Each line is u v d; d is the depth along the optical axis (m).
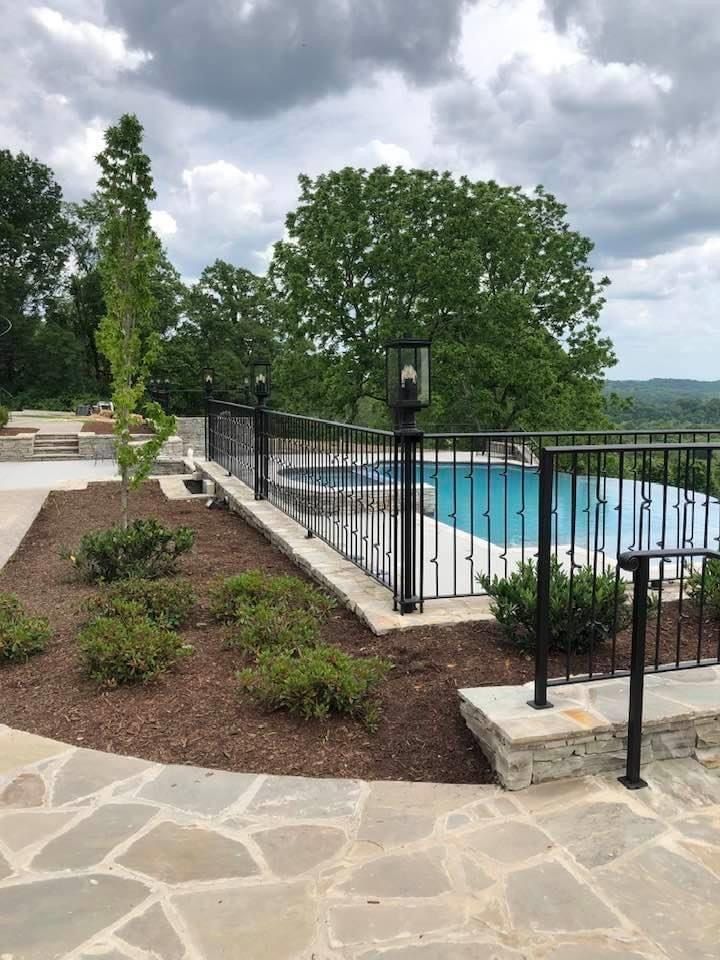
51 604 5.04
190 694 3.50
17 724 3.27
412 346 4.16
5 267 41.47
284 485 7.73
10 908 2.03
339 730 3.15
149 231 6.32
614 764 2.83
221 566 6.06
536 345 23.67
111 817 2.51
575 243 26.86
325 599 4.64
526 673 3.53
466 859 2.28
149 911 2.02
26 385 42.72
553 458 2.85
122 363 6.27
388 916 2.01
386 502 5.75
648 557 2.61
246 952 1.86
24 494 10.03
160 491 10.67
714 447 3.70
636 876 2.20
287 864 2.25
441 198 24.22
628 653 3.77
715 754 2.95
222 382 40.41
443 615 4.33
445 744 3.04
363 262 24.62
